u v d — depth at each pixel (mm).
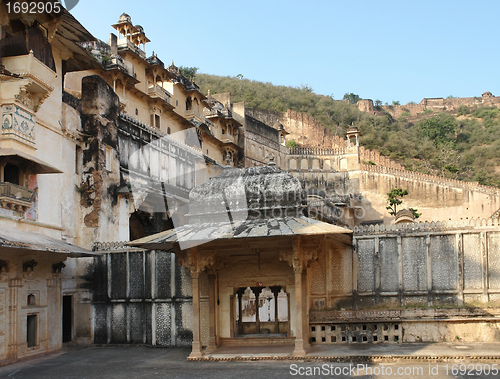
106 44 37031
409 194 59625
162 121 41906
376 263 17766
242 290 18438
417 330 16516
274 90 106750
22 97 18594
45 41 20359
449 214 58062
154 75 40875
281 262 17125
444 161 90188
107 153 24531
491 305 16344
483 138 100500
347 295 17812
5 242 15062
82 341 21094
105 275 21219
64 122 22562
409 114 125438
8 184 17562
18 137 18406
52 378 13523
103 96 24781
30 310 18266
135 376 13258
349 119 105062
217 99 62969
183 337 19094
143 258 20469
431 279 17188
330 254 18031
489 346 15047
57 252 18625
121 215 24672
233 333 17328
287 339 16734
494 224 16781
